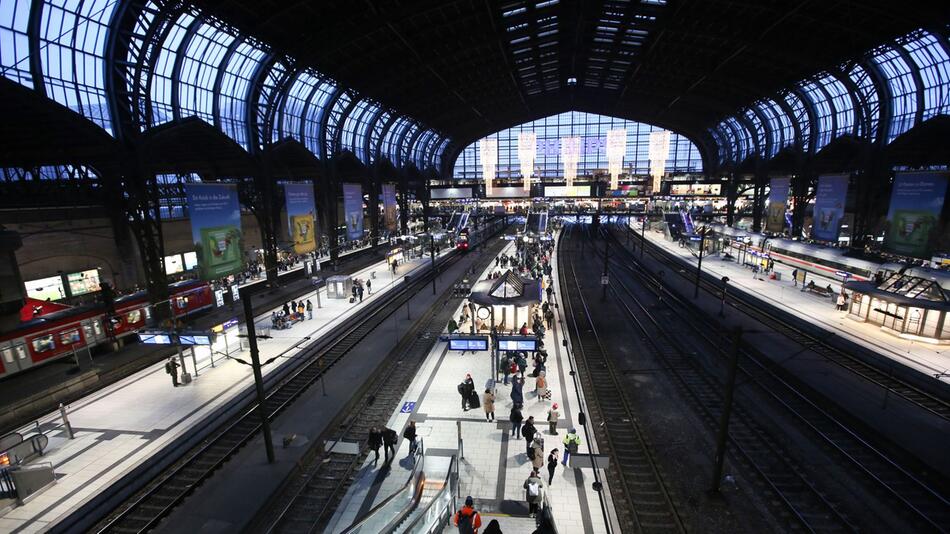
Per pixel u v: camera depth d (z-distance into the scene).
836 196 36.56
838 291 35.56
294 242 33.91
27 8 18.84
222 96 32.25
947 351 23.08
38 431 15.86
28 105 18.86
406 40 35.44
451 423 16.53
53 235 32.25
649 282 41.81
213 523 11.82
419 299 35.78
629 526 11.62
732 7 32.72
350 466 14.13
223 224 25.34
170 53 26.58
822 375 20.55
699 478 13.58
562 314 31.05
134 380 21.17
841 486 13.18
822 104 47.44
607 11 37.44
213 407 18.36
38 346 20.53
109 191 35.47
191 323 28.62
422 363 22.56
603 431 16.17
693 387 19.89
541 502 11.58
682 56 46.41
